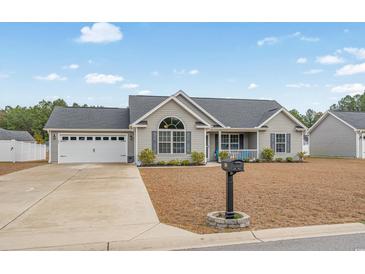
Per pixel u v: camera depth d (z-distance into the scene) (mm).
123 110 25359
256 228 5582
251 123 23938
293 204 7629
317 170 16719
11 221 6039
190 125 20688
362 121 30031
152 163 19625
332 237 5117
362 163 22578
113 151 22375
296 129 24391
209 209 7145
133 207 7297
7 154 24125
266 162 23188
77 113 23938
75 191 9516
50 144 21859
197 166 19578
